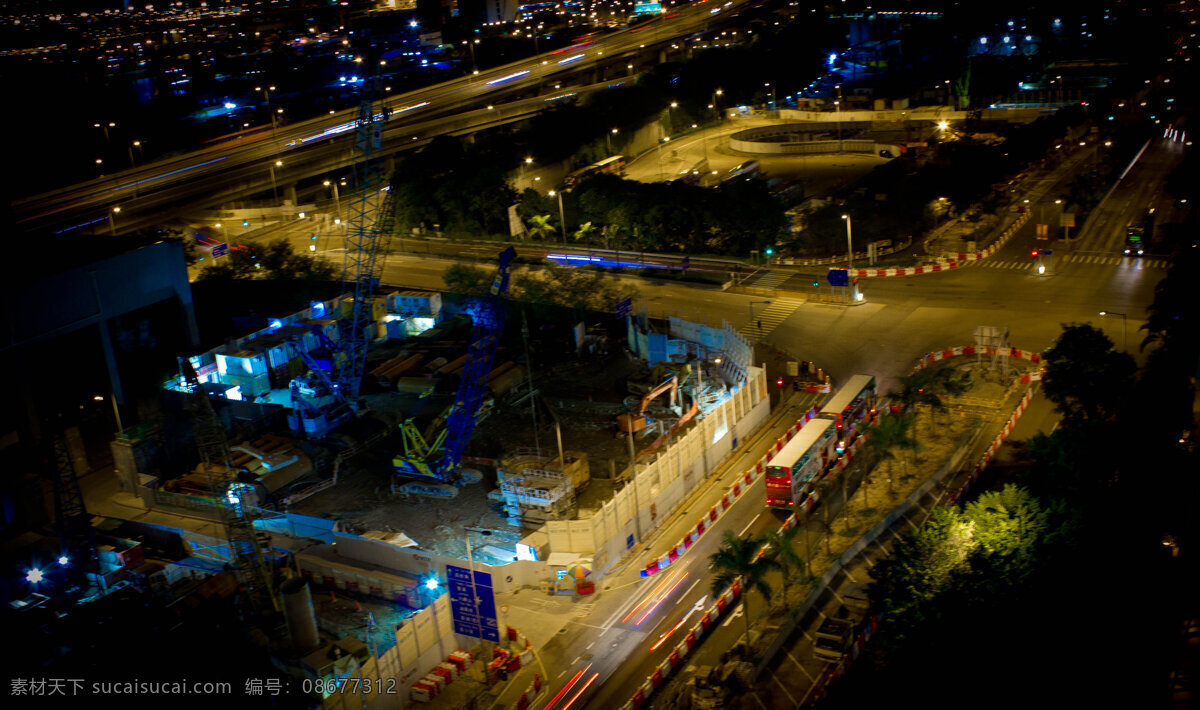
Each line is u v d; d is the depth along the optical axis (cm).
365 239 18988
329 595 8250
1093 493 7581
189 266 18325
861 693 6338
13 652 7650
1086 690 5775
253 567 8069
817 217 16450
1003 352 11100
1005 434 9681
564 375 12394
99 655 7575
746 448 10269
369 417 11788
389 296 14612
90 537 8981
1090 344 9219
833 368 11962
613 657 7200
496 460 10231
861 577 7744
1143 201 17262
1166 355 9944
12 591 8688
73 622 7994
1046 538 6869
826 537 8338
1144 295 13112
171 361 13062
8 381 10994
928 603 6394
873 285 14575
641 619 7625
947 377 10950
